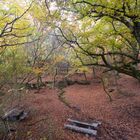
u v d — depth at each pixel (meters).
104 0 6.78
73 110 13.68
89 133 9.96
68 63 18.12
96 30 9.29
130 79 21.16
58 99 16.58
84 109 14.07
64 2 7.57
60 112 13.02
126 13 7.22
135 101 15.01
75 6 7.55
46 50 14.94
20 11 7.51
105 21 8.66
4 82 8.27
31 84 19.14
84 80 23.58
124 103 14.86
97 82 22.86
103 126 11.14
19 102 11.43
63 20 8.71
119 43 10.15
